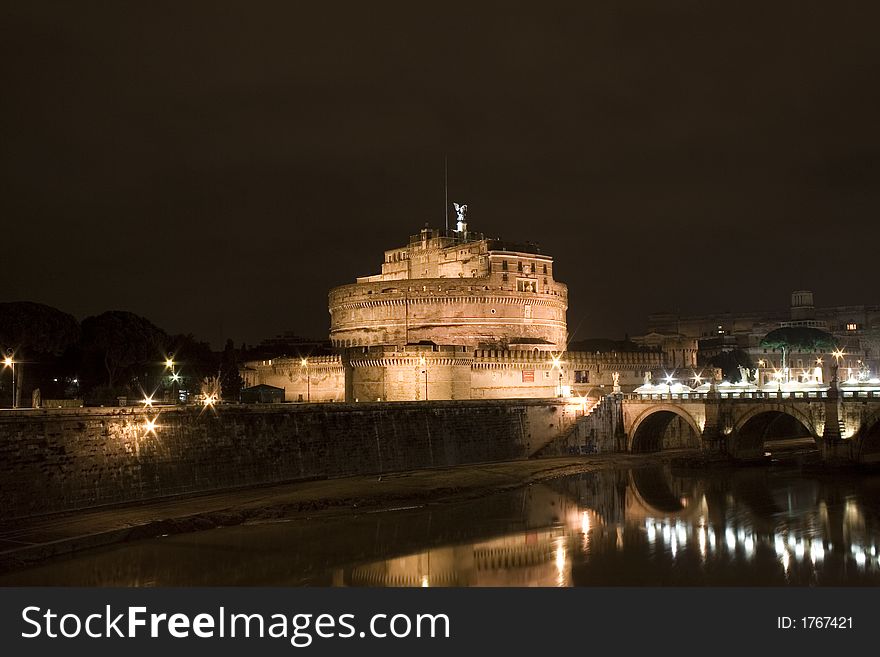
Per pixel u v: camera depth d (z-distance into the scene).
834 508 90.62
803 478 111.62
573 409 140.50
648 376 163.25
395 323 172.75
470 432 126.19
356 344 178.75
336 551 72.06
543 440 136.12
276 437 102.88
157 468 88.88
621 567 66.88
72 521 76.69
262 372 185.88
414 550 72.75
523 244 177.75
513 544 75.19
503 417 130.75
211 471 94.62
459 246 183.62
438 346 148.12
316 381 174.75
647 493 103.00
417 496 97.56
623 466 126.50
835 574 64.19
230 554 70.38
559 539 77.25
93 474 82.56
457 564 67.88
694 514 89.06
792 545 73.88
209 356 173.50
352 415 112.25
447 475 111.88
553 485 109.50
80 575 63.28
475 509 92.12
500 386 155.00
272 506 87.94
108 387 133.38
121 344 135.50
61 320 132.62
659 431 145.25
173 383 154.38
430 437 120.81
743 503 94.88
